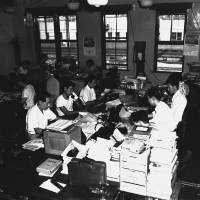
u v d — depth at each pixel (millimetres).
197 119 6551
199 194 2824
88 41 8453
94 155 2744
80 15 8328
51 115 4293
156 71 7879
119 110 3809
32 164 3092
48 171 2840
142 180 2592
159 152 2576
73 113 4609
